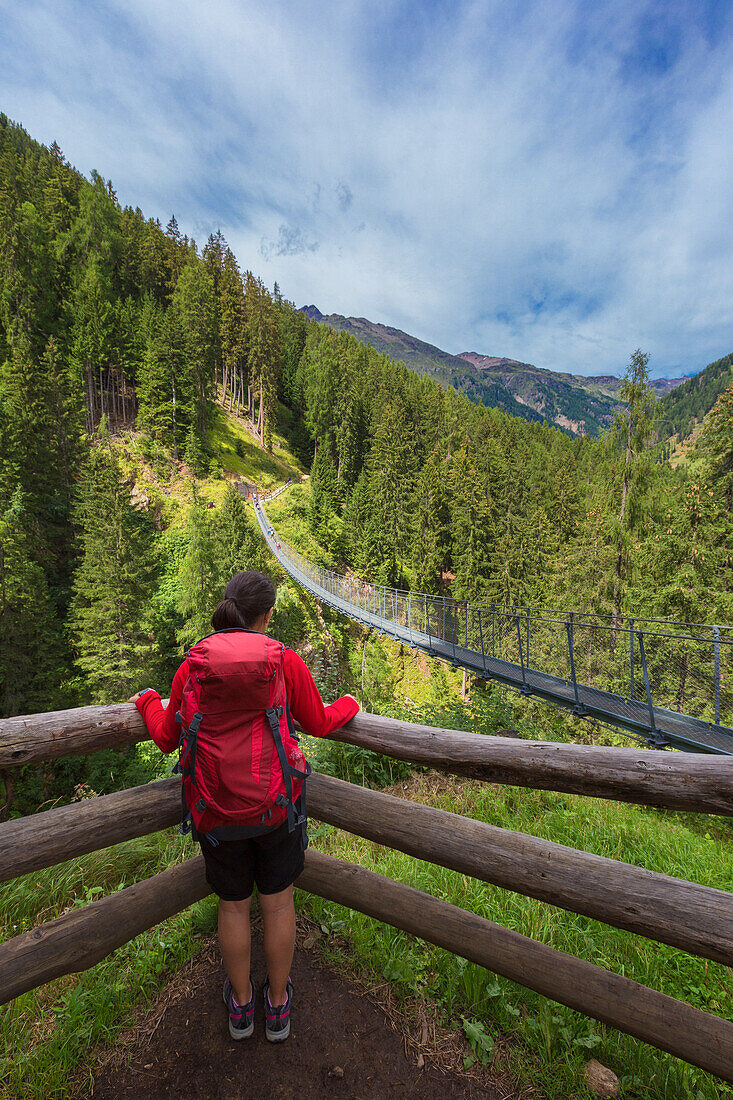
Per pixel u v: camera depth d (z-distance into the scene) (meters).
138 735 1.71
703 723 6.72
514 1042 1.52
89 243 65.38
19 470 34.16
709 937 1.16
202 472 56.94
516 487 54.06
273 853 1.41
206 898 2.01
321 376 73.31
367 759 4.24
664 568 17.92
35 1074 1.40
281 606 39.72
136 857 2.57
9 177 63.22
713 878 2.97
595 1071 1.42
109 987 1.66
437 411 76.00
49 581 34.91
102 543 28.70
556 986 1.43
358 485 62.41
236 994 1.47
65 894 2.35
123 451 53.03
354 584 26.27
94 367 57.38
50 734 1.49
